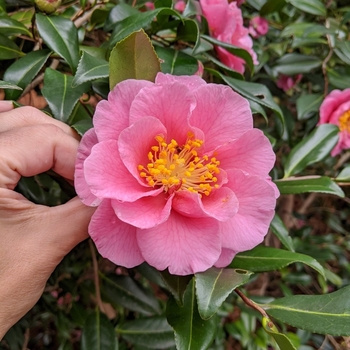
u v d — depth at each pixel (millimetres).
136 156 158
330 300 168
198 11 236
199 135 164
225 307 347
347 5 375
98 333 243
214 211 154
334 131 255
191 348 165
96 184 141
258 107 230
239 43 259
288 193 223
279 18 359
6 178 164
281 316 169
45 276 170
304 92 400
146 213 151
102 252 153
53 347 402
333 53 324
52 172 215
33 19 214
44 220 165
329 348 397
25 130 170
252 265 179
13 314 171
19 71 205
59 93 195
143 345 264
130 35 161
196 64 213
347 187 476
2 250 163
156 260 149
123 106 155
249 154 165
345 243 458
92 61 187
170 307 176
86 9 232
